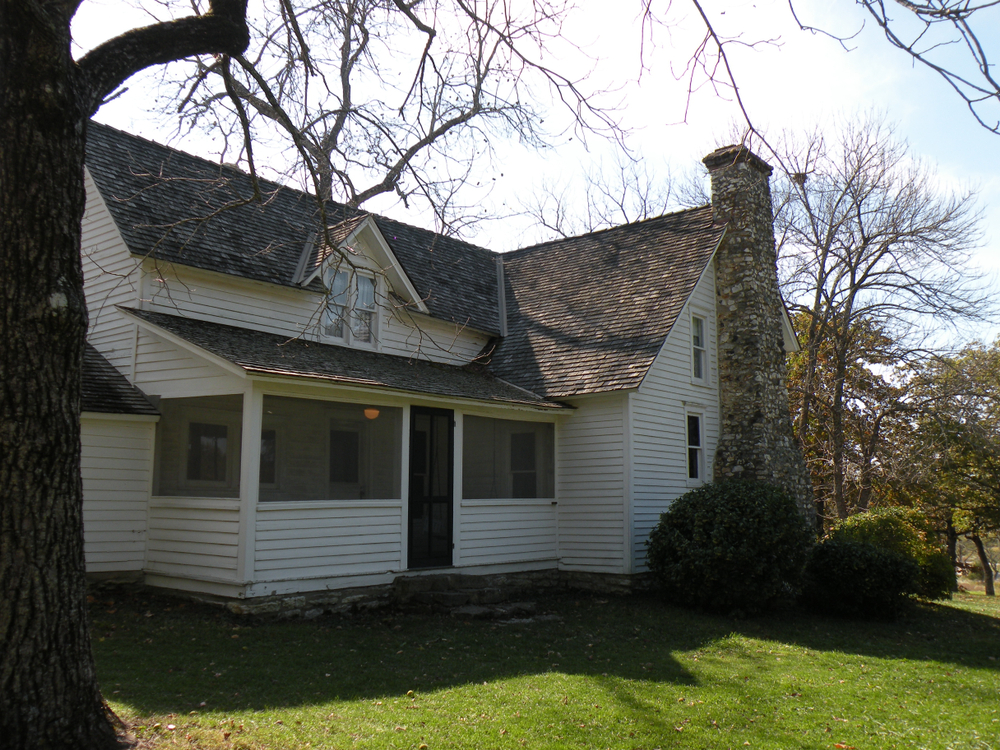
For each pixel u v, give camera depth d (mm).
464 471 13727
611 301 16766
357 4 8766
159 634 8953
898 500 29562
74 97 5043
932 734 6840
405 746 5730
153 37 5961
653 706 7168
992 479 30047
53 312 4797
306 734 5824
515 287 19625
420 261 18172
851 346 26125
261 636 9242
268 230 14594
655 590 14500
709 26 5879
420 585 12039
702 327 16797
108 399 11477
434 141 9094
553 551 15070
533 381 15680
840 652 10406
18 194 4742
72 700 4805
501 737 6078
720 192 17375
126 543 11555
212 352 10445
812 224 24438
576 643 9977
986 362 29188
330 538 11305
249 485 10328
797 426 27625
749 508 12758
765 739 6453
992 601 22641
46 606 4719
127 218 12219
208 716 6070
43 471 4750
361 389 11469
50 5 4887
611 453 14547
